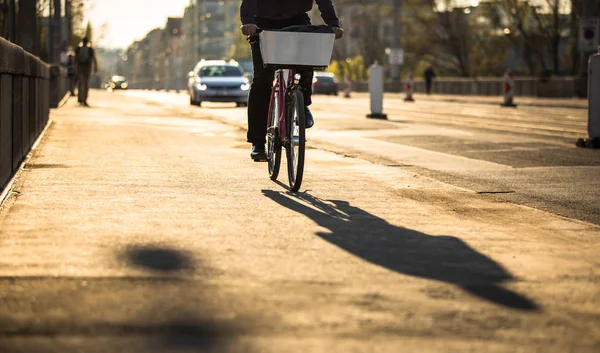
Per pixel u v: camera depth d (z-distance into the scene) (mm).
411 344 3523
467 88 57375
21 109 10617
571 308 4148
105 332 3594
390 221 6711
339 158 11930
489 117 25031
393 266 5020
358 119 23109
